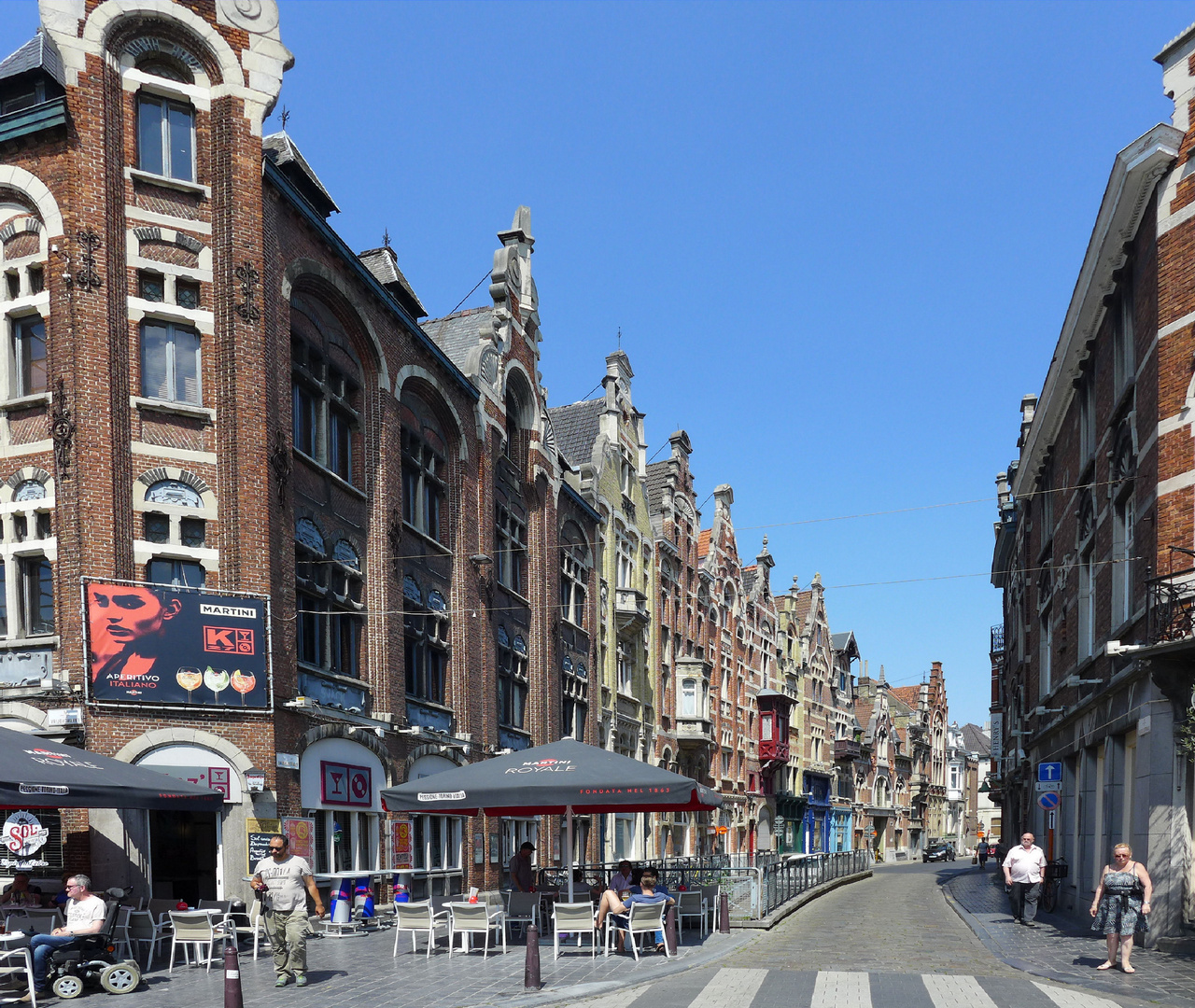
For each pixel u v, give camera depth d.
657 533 43.56
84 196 17.16
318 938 17.48
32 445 17.09
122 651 16.30
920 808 89.94
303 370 19.86
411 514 24.25
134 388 17.38
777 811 56.41
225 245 18.16
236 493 17.55
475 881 25.11
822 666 67.50
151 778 14.05
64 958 12.02
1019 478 31.80
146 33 18.30
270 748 17.23
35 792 12.59
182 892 17.84
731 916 19.73
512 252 30.55
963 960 14.51
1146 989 11.95
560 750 16.41
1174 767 15.66
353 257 21.17
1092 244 20.03
